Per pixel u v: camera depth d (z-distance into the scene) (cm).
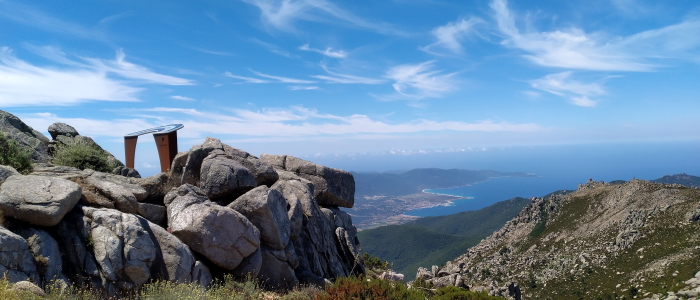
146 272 1110
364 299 1176
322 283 1570
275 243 1499
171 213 1384
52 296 920
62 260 1070
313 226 1844
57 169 1655
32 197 1090
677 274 9531
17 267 947
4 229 971
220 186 1641
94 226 1129
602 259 13150
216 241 1303
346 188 2423
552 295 12162
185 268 1191
